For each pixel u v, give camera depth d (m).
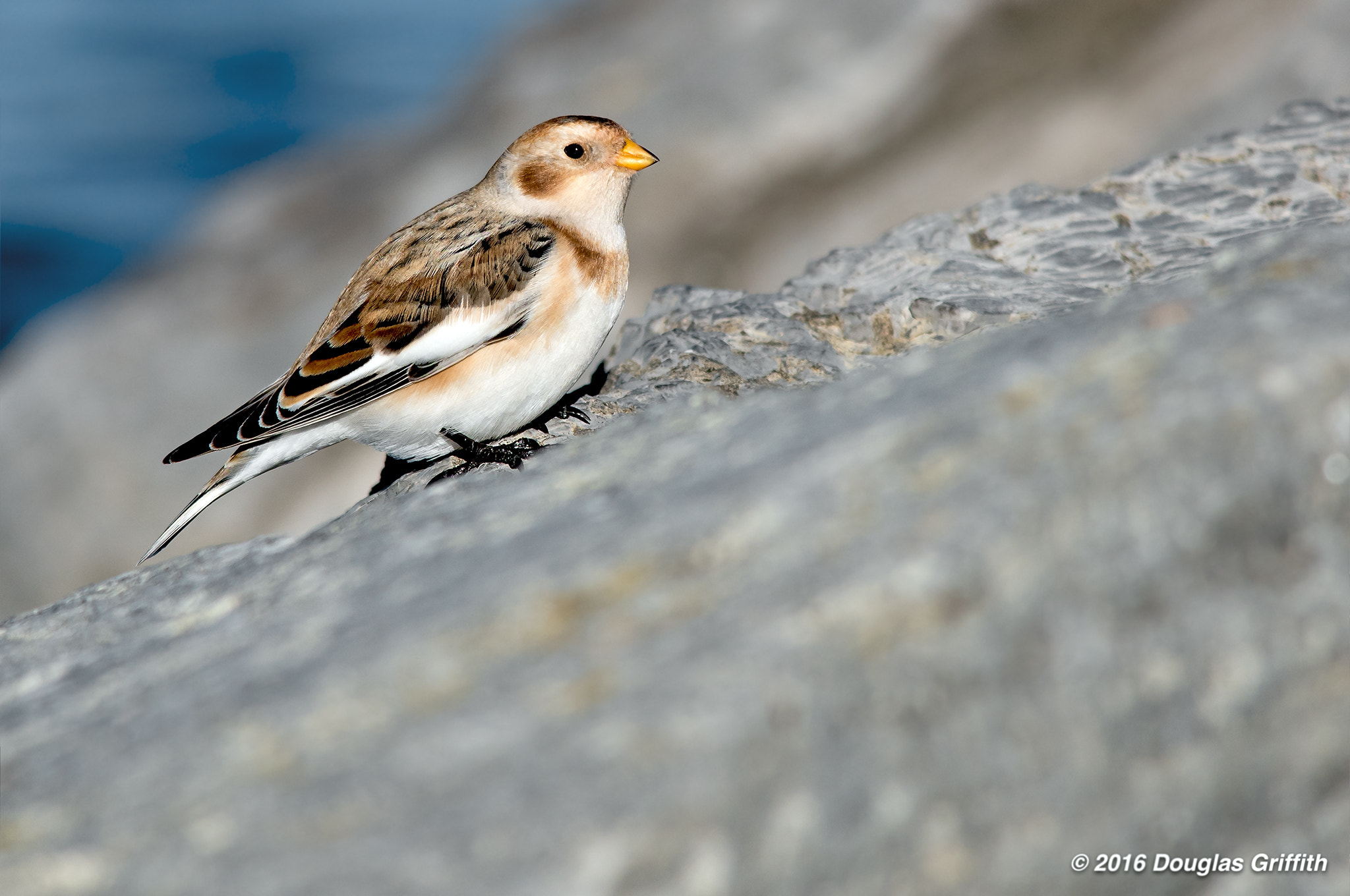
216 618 5.72
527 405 8.16
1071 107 20.34
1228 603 4.31
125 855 4.12
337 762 4.22
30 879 4.13
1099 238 9.15
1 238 38.12
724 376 8.15
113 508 18.61
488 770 4.04
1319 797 4.47
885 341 8.52
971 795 4.17
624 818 3.83
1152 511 4.27
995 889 4.23
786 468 4.85
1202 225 9.04
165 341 19.98
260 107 49.12
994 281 8.78
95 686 5.35
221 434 7.88
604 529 4.98
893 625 4.11
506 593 4.70
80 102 48.94
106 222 39.72
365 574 5.53
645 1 23.91
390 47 55.91
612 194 8.81
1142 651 4.27
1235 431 4.28
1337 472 4.31
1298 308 4.69
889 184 20.92
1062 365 4.80
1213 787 4.37
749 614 4.24
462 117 23.25
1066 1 21.11
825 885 4.03
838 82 21.45
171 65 53.22
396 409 8.03
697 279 21.27
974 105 21.14
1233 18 19.83
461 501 6.05
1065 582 4.22
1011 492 4.31
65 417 19.22
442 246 8.39
